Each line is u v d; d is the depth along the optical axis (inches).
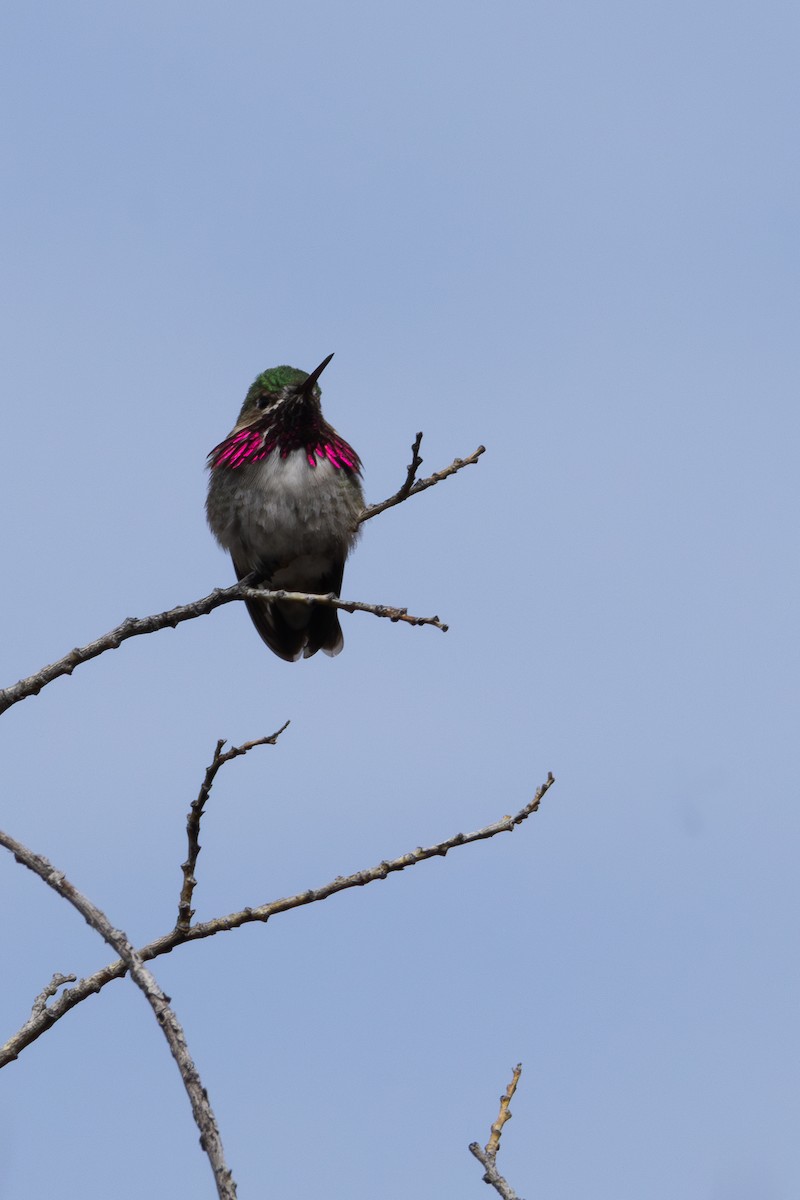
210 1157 177.2
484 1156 209.0
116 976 240.5
